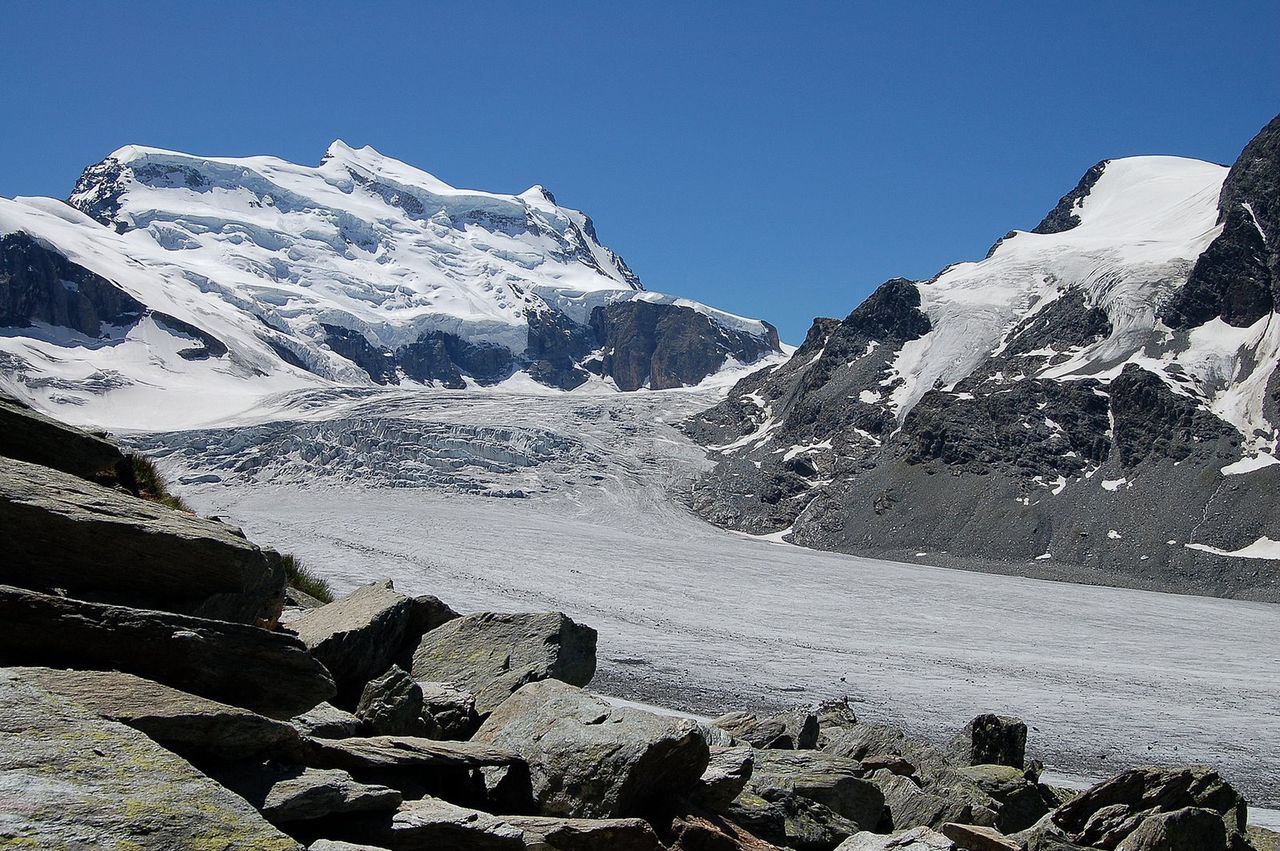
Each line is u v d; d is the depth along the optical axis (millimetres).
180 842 4738
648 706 43000
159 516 8734
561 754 9789
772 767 14531
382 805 7238
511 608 74250
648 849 8883
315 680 7941
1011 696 52531
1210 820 14109
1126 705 51781
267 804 6543
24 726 5227
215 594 8602
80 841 4477
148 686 6672
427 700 11656
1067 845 14453
